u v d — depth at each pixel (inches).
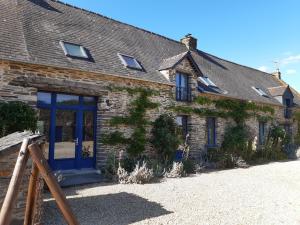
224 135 608.4
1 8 401.7
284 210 259.4
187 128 539.8
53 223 206.2
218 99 598.2
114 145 415.8
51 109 370.3
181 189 323.9
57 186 66.6
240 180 394.9
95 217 221.8
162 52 603.5
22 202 163.5
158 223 211.6
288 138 776.3
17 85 328.2
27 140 68.7
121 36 547.5
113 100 417.1
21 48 346.0
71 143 387.5
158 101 476.4
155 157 465.4
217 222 219.1
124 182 345.7
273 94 836.6
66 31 441.7
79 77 381.4
